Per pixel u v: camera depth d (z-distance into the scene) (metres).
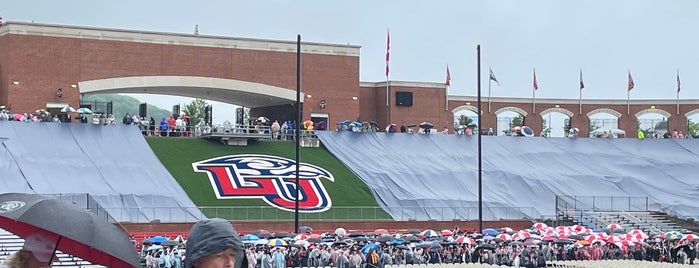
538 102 110.75
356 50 99.38
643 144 96.94
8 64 86.38
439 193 79.94
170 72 91.75
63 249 7.05
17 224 7.04
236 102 105.94
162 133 87.81
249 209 71.69
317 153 85.88
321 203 74.69
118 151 77.88
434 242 55.38
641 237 60.62
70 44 88.06
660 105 111.88
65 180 70.81
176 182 74.56
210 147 83.69
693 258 59.81
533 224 76.38
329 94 98.38
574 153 92.62
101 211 65.38
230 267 6.55
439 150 89.31
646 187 86.56
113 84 89.56
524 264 54.19
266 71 95.69
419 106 103.56
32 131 77.50
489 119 109.06
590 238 59.00
